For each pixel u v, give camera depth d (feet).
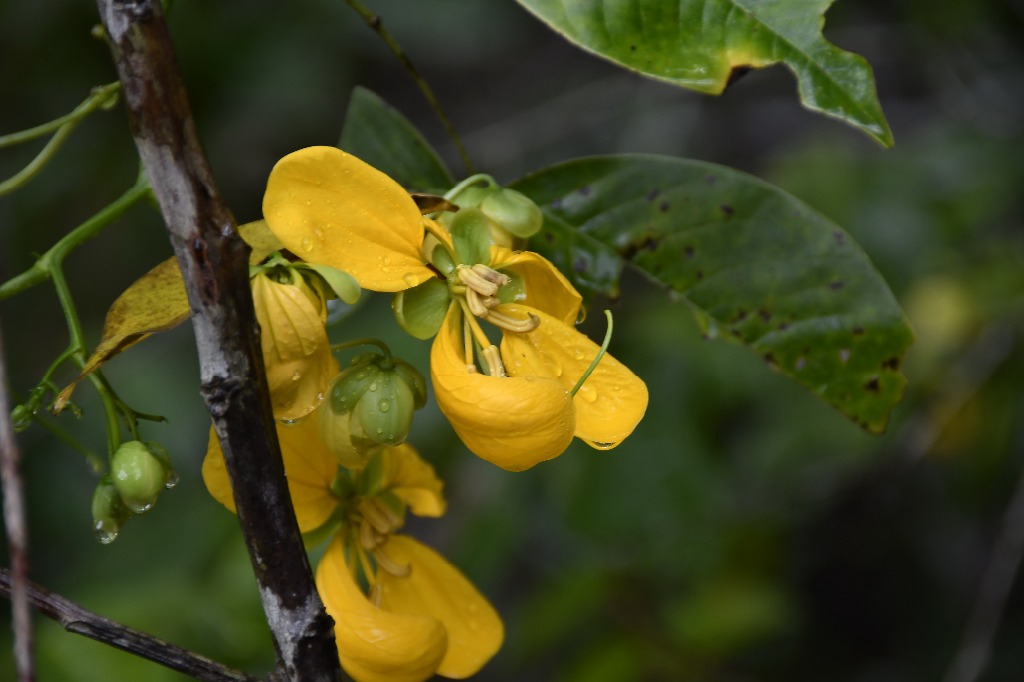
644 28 8.70
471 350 8.09
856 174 19.57
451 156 22.24
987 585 16.79
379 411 8.03
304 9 20.61
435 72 24.23
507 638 20.63
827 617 20.88
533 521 18.62
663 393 17.80
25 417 8.04
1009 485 19.21
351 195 7.62
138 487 7.78
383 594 8.95
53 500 19.16
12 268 20.02
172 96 6.39
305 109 20.81
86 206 20.13
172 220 6.46
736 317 10.39
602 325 15.23
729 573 17.76
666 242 10.36
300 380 7.43
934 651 20.31
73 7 19.43
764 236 10.29
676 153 21.56
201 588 14.80
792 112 22.68
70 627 7.12
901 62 21.50
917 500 20.43
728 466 18.49
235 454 6.66
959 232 19.06
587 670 17.54
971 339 18.35
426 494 9.30
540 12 8.72
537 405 7.20
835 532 20.56
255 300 7.30
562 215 10.37
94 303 20.24
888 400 10.33
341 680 7.06
